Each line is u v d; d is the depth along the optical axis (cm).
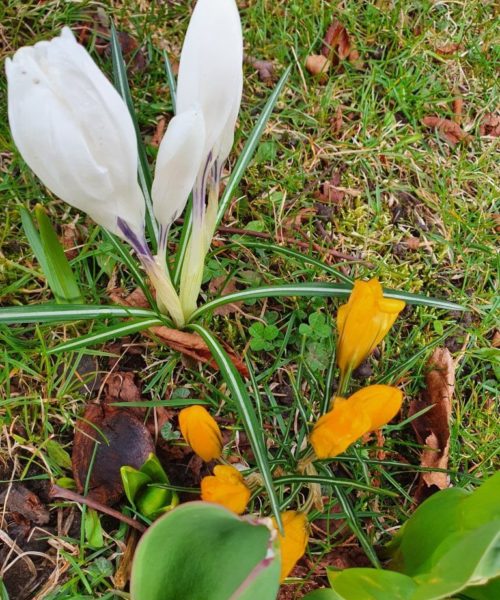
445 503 24
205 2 21
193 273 27
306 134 38
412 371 33
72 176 21
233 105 23
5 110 34
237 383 25
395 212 37
